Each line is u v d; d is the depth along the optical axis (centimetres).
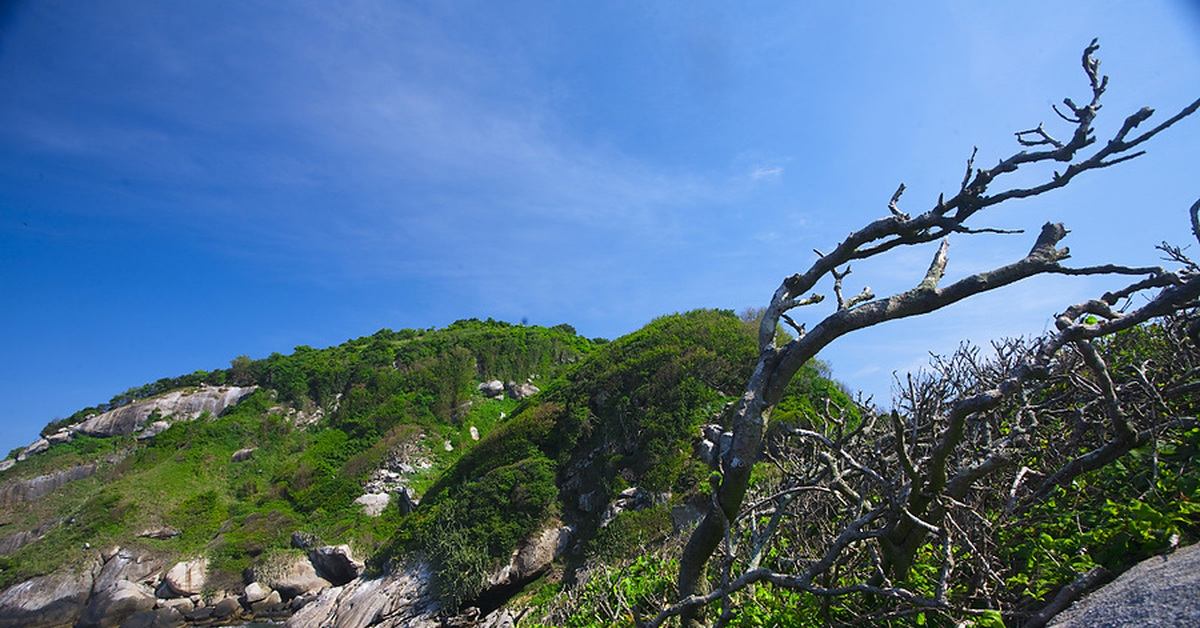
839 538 339
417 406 5581
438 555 2755
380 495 4384
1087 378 434
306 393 6147
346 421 5512
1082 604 269
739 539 420
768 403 396
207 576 3888
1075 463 343
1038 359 302
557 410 3384
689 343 3347
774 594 449
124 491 4609
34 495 4944
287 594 3688
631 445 2969
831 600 369
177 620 3588
